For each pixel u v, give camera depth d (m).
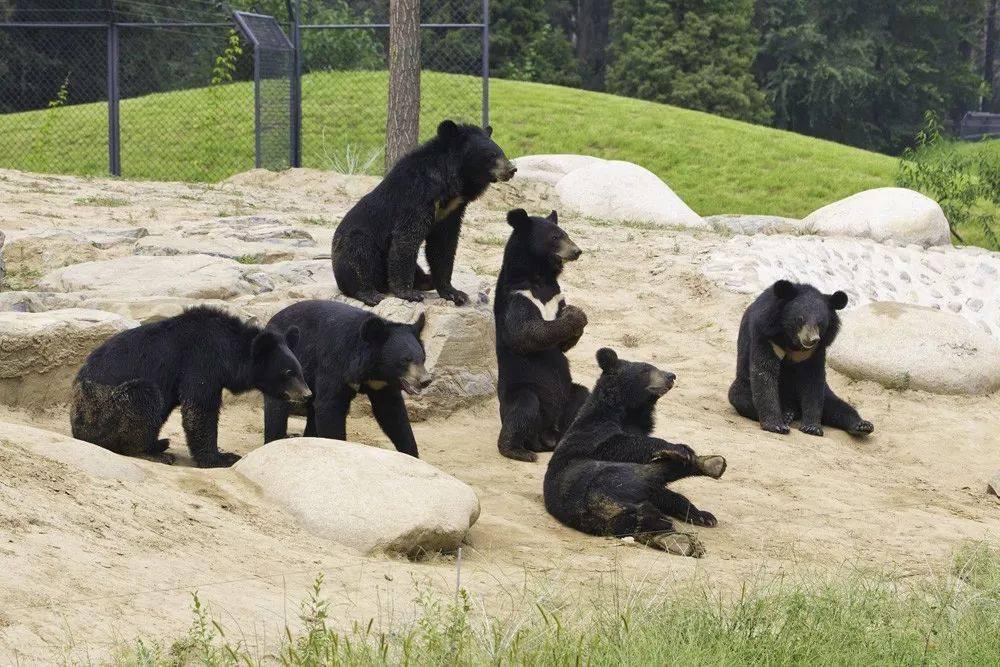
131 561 6.67
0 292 13.70
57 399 11.55
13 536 6.42
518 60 69.06
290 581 7.02
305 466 8.67
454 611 6.20
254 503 8.42
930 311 17.64
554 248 12.57
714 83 68.25
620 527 9.70
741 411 15.22
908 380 16.53
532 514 10.27
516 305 12.49
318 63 47.25
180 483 8.50
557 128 42.00
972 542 10.68
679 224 27.78
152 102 42.59
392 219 13.53
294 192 28.09
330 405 10.52
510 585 7.64
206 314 10.03
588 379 15.23
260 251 17.92
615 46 75.50
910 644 6.95
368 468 8.66
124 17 46.00
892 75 72.19
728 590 8.20
